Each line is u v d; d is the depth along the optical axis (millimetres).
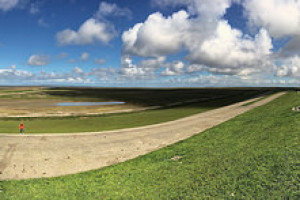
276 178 8852
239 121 24672
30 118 39469
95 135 22453
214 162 11852
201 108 51500
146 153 16141
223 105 56156
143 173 11555
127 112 50344
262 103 47750
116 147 17906
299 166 9438
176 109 51844
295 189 7824
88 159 14930
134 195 9031
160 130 24812
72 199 8961
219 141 16719
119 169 12516
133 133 23438
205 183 9422
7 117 40750
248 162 10961
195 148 15742
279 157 10859
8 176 11945
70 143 19078
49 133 23516
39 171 12711
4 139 20344
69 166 13570
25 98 89188
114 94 121562
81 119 37250
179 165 12289
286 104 35969
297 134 14453
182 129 24844
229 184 9031
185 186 9359
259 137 15773
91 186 10227
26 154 15867
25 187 10250
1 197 9234
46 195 9375
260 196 7828
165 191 9125
